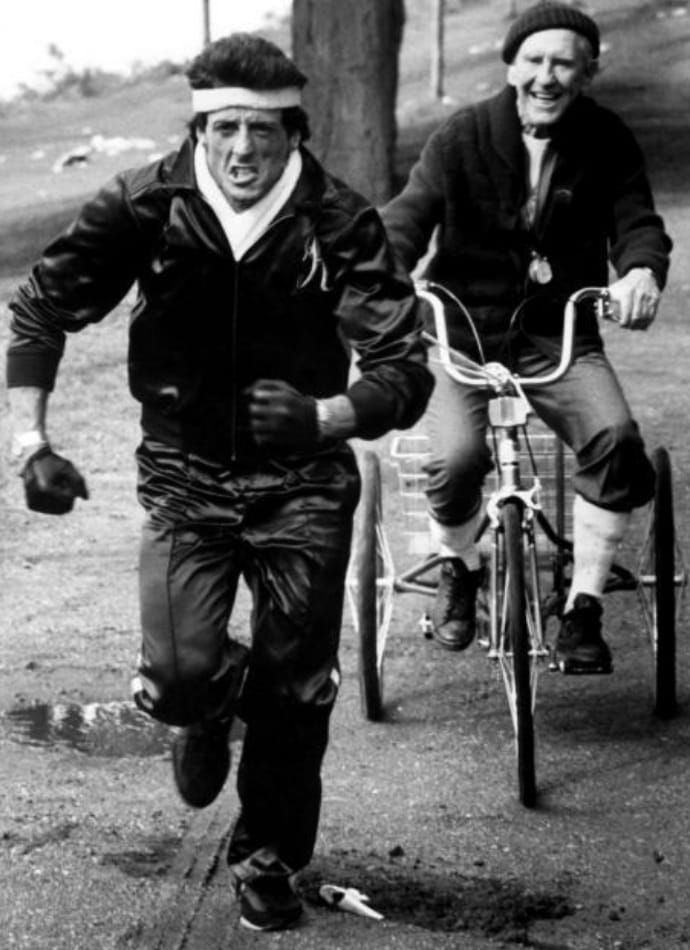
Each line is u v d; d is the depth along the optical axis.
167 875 7.62
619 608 11.42
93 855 7.80
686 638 10.77
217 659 6.66
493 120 8.80
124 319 22.73
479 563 9.45
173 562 6.68
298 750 6.86
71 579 12.31
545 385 8.62
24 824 8.16
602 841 8.03
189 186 6.44
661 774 8.80
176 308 6.56
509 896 7.46
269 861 7.04
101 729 9.54
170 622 6.63
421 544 9.55
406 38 66.06
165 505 6.72
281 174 6.46
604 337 21.11
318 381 6.66
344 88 28.11
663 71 50.59
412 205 8.88
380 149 28.30
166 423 6.72
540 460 9.65
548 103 8.65
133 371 6.75
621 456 8.85
